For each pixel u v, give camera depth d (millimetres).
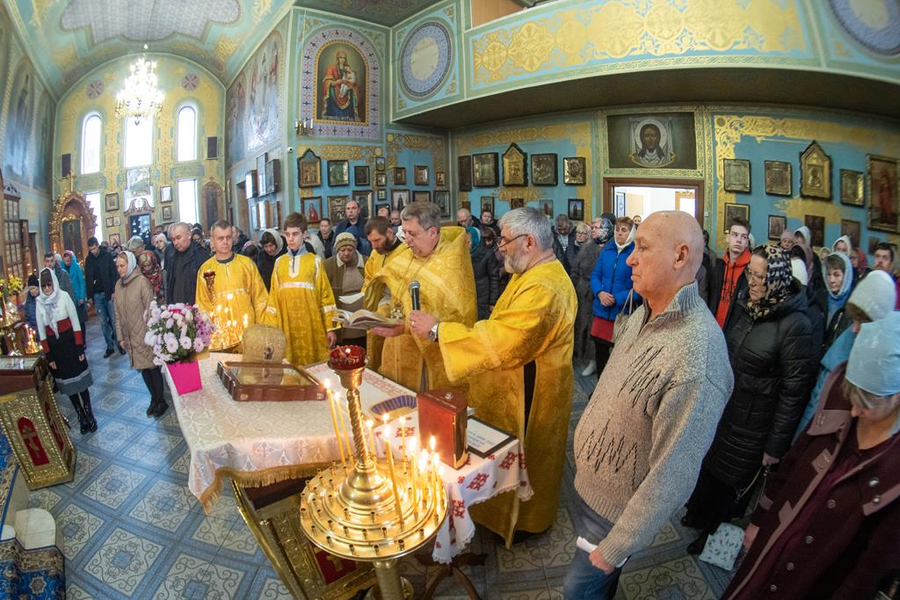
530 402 2494
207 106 14688
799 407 2107
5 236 8680
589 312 5242
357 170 9664
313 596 2160
